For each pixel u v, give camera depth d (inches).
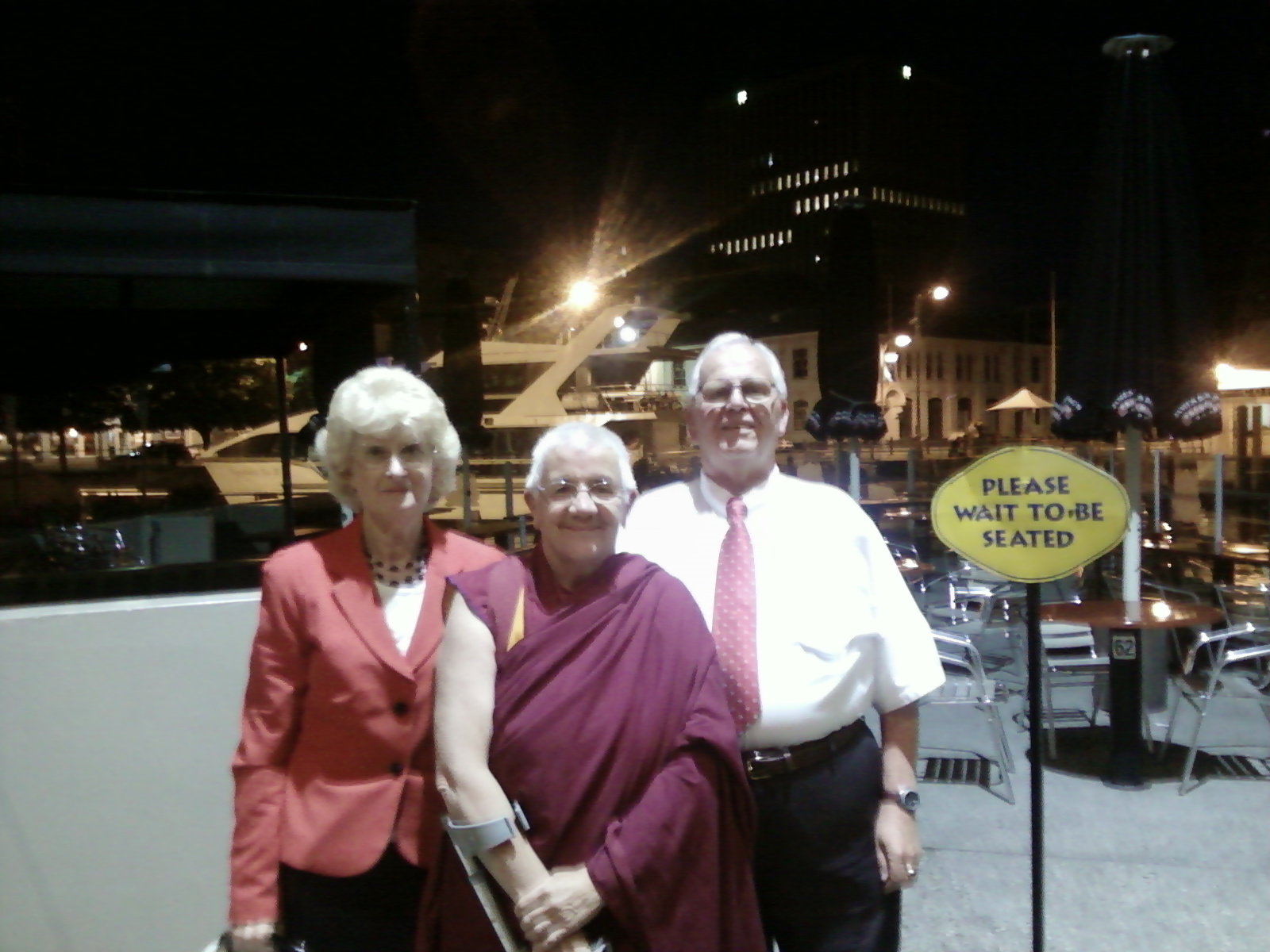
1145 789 181.9
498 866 71.2
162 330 162.6
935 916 138.2
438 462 91.4
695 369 97.4
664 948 71.2
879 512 459.8
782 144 4633.4
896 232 4421.8
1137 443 210.8
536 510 78.6
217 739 119.0
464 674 74.8
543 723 71.8
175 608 117.0
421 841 83.0
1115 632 182.9
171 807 117.6
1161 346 193.9
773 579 90.5
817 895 87.3
